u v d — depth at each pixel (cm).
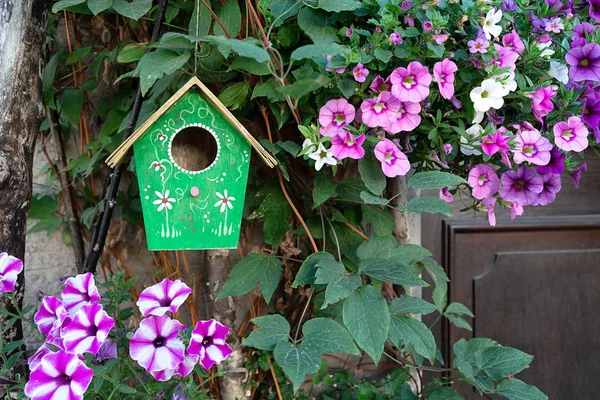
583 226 182
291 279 145
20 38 112
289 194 127
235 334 141
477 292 179
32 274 145
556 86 107
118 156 98
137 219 146
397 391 148
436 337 179
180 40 109
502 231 180
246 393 143
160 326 97
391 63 107
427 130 110
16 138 114
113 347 104
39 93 119
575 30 115
